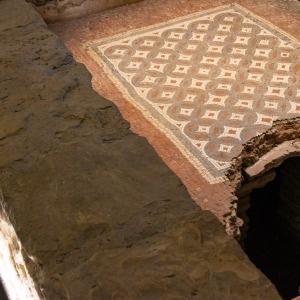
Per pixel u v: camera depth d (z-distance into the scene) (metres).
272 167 5.35
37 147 3.59
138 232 2.95
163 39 6.84
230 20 7.14
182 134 5.41
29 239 2.96
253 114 5.62
